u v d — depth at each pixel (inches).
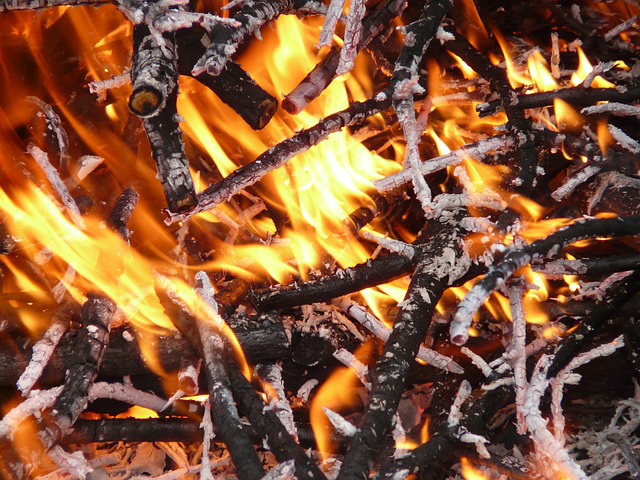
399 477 102.5
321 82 139.8
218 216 152.3
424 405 140.4
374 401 104.7
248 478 96.9
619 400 137.1
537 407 108.7
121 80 141.6
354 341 133.0
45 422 107.9
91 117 159.5
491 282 93.8
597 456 123.6
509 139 143.9
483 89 167.0
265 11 125.4
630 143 138.5
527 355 131.0
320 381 134.4
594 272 131.9
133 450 134.5
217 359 114.9
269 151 133.5
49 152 151.0
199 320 120.3
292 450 100.8
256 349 126.0
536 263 132.6
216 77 119.2
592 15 195.0
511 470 111.3
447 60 175.2
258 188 155.3
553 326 134.9
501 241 122.8
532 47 184.5
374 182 130.0
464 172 138.3
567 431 134.4
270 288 132.3
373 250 157.9
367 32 145.6
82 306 127.6
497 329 137.4
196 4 156.9
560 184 156.2
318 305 135.7
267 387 123.0
